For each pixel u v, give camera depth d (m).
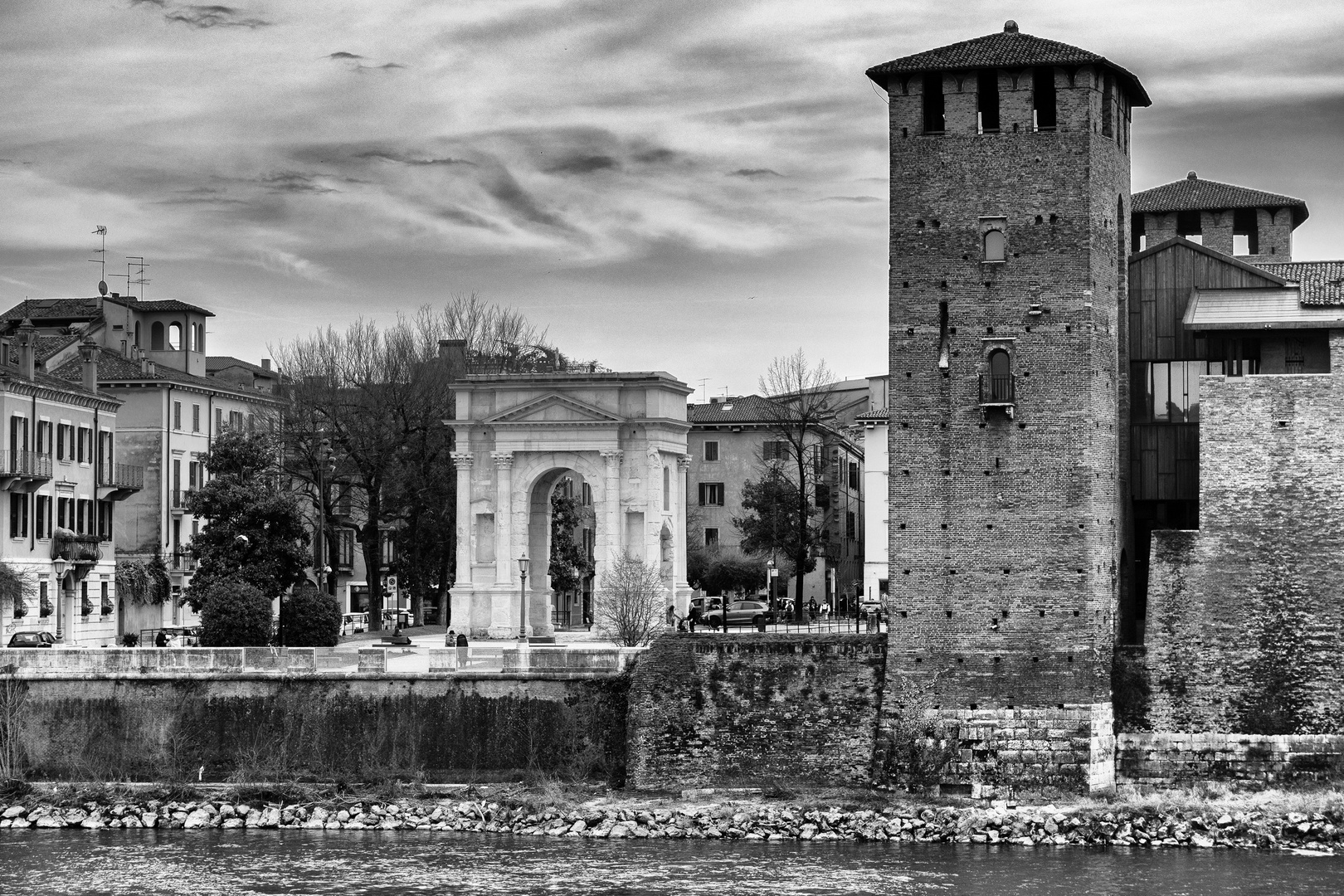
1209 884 88.75
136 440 164.12
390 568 181.88
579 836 100.12
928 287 104.50
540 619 150.25
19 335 142.88
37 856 95.94
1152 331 109.62
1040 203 103.25
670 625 134.25
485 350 181.75
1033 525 103.00
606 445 146.50
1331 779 101.81
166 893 88.44
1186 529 106.38
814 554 178.88
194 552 143.25
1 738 110.44
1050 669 102.56
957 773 102.94
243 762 109.56
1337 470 103.00
